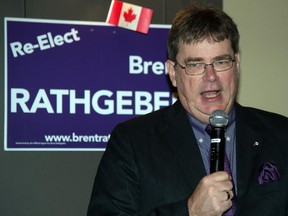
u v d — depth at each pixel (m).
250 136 2.09
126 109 3.17
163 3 3.25
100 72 3.14
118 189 2.01
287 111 3.44
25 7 3.06
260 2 3.44
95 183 2.10
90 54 3.13
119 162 2.06
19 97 3.02
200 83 1.93
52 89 3.06
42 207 3.03
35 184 3.03
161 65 3.23
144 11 3.22
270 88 3.43
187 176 1.99
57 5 3.11
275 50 3.44
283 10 3.44
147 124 2.18
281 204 1.96
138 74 3.19
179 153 2.04
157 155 2.06
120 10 3.19
